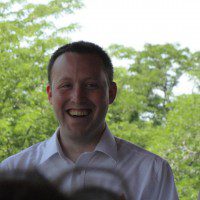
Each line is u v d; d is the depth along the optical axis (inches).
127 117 558.3
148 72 661.9
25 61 448.8
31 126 422.9
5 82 433.7
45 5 484.1
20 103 438.3
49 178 20.4
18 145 426.0
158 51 685.3
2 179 19.3
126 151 91.4
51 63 87.4
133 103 561.0
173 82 667.4
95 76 84.1
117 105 559.2
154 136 482.6
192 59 697.6
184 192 402.9
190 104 444.8
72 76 83.7
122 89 570.6
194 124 433.4
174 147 428.1
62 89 84.4
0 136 409.7
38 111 419.8
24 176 19.7
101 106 85.0
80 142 87.2
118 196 21.0
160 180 88.6
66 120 85.2
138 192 88.0
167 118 456.4
